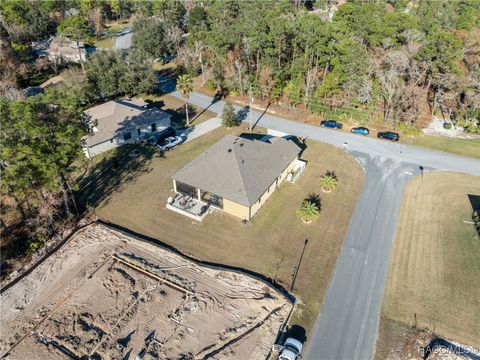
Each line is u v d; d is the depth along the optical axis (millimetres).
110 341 29234
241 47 76125
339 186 47688
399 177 49656
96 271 35625
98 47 106875
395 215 42750
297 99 67375
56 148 37062
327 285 33906
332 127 62406
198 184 42594
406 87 61594
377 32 69938
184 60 83812
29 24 103500
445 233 40062
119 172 50812
